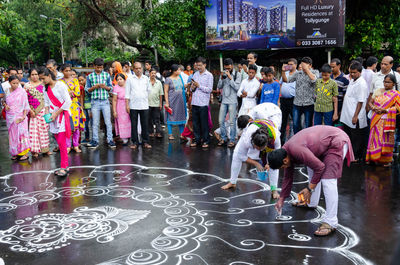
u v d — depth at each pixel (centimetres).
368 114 609
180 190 480
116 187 497
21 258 307
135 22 1547
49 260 302
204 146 739
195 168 588
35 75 673
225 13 1170
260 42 1159
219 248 318
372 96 584
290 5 1102
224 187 483
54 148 738
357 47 1211
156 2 1348
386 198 436
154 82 838
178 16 1230
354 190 467
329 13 1083
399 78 595
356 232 346
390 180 507
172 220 382
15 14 1212
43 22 3297
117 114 760
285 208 412
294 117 682
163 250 315
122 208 419
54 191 484
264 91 653
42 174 566
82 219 388
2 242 337
